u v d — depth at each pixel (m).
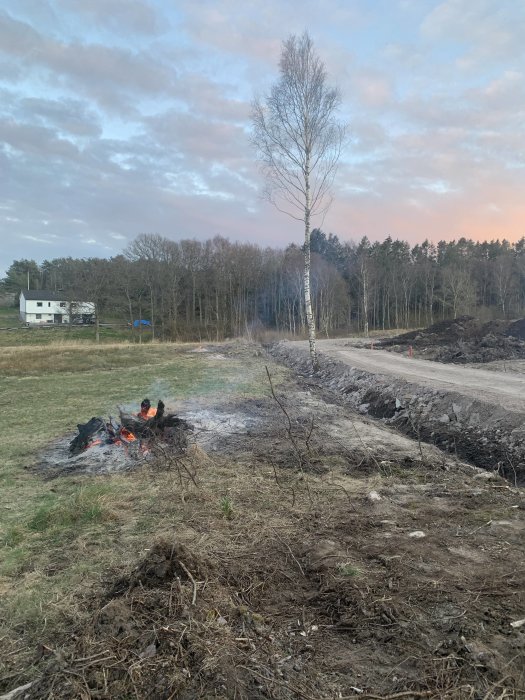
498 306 61.84
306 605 3.14
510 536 4.15
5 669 2.72
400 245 79.69
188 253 57.78
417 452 7.47
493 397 9.45
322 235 75.19
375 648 2.68
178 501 5.29
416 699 2.26
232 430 8.98
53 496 5.79
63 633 2.97
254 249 59.84
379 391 12.63
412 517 4.70
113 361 23.70
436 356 21.89
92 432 8.15
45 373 20.12
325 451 7.49
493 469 6.95
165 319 57.84
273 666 2.52
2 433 9.37
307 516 4.75
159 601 3.02
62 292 72.00
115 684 2.36
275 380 16.45
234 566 3.63
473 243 80.19
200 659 2.51
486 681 2.34
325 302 57.56
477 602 3.05
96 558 4.03
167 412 10.66
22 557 4.15
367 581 3.37
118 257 59.38
